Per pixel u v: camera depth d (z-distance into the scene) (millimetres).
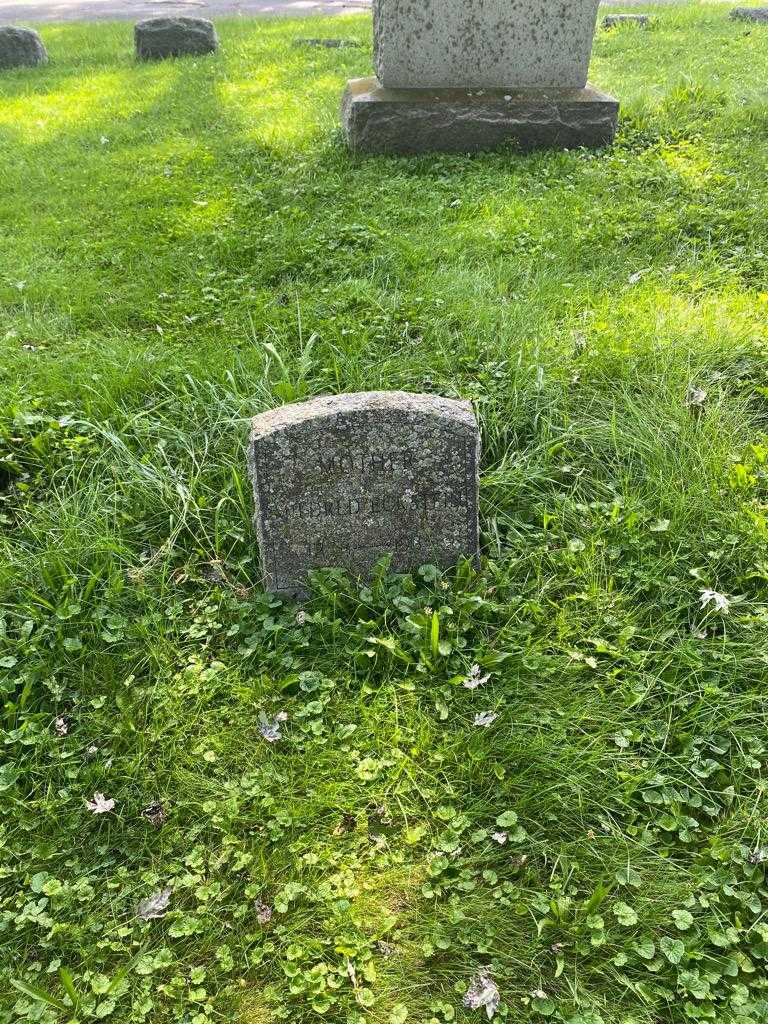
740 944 2158
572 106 6496
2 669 2854
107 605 3033
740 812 2400
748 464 3410
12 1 18484
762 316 4305
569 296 4520
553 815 2406
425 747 2600
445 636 2887
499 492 3369
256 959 2164
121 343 4371
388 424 2840
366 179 6160
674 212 5328
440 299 4469
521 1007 2064
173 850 2426
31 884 2355
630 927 2182
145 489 3432
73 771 2578
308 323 4371
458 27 6332
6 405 3809
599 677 2768
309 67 9750
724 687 2707
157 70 10094
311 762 2578
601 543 3135
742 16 11844
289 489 2918
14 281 5098
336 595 3002
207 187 6336
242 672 2859
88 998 2109
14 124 8289
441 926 2205
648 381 3793
